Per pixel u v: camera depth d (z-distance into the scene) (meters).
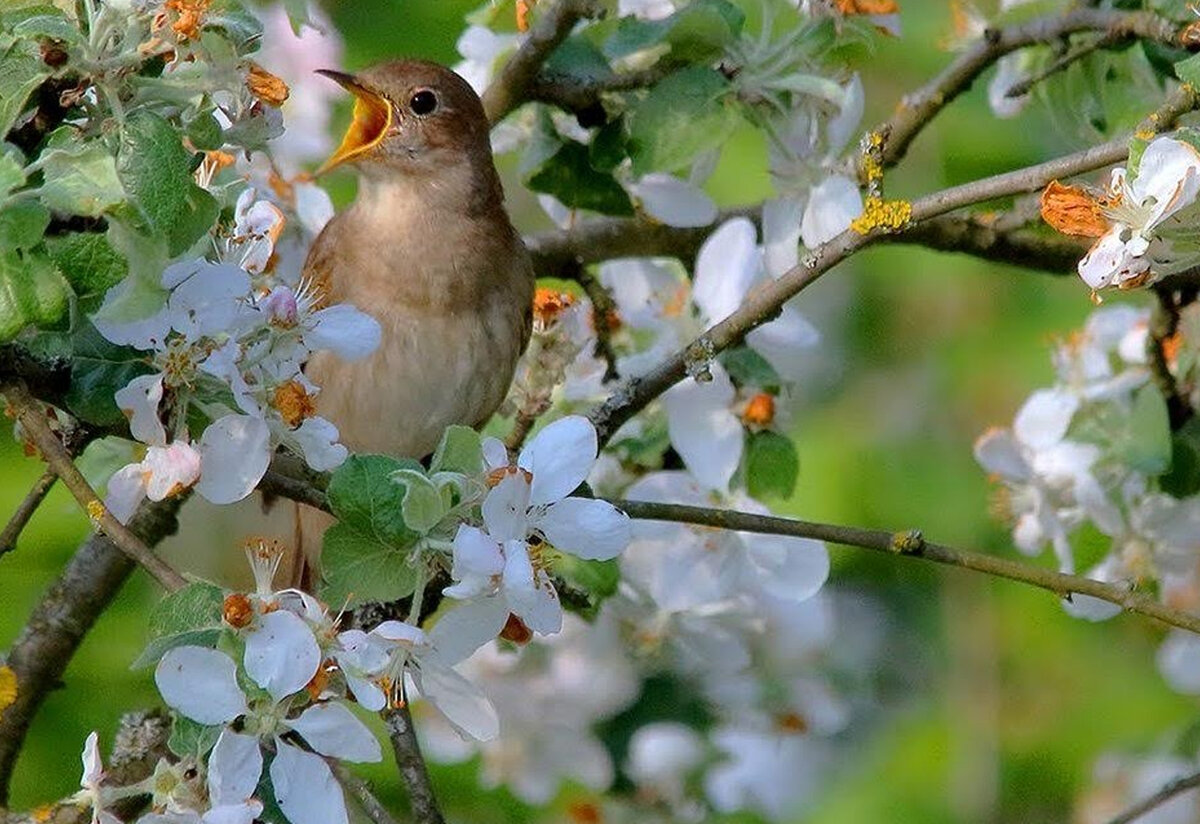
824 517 11.84
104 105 5.12
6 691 5.58
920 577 12.13
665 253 9.15
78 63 5.03
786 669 9.72
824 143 7.62
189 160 5.28
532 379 7.82
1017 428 8.41
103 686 9.84
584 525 5.59
